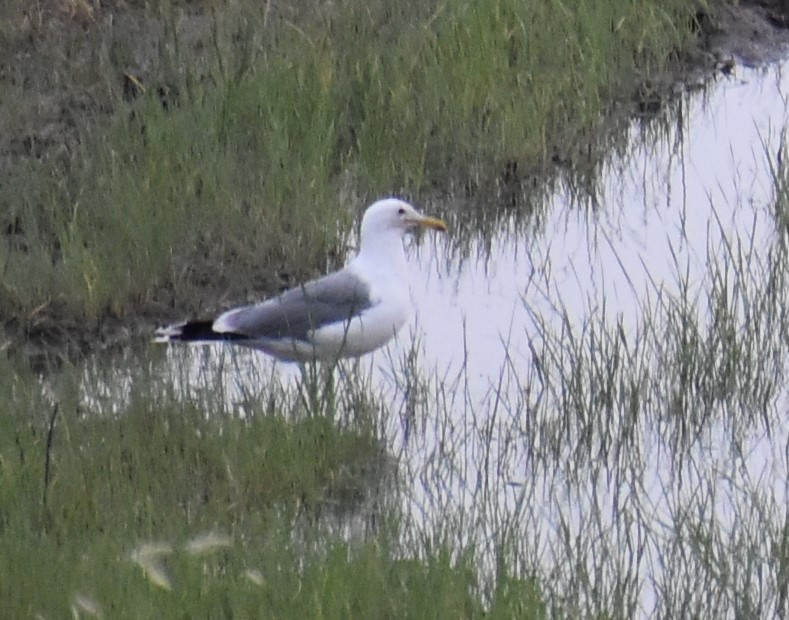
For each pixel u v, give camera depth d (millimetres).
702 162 16062
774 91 17453
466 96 16375
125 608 8867
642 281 13875
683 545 10203
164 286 13797
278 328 11945
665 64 17828
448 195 15664
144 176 14625
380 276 12172
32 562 9266
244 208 14625
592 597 9602
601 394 11844
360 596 9094
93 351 13055
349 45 16844
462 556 9570
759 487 10938
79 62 16453
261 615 8844
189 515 10297
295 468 10898
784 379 12281
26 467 10477
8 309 13266
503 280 14141
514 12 17453
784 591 9672
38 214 14398
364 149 15734
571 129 16578
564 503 10906
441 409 11938
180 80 16188
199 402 11547
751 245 13508
